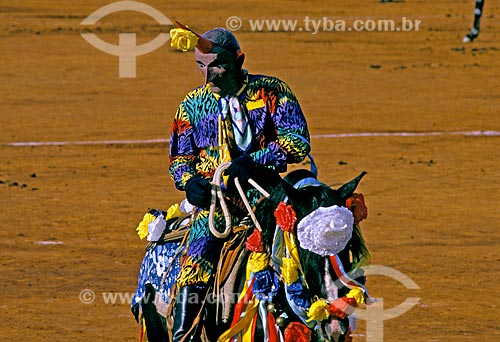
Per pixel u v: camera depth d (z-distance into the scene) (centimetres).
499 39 11688
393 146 6350
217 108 1911
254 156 1853
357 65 9862
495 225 4494
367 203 4888
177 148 1973
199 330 1883
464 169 5703
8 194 5112
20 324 3120
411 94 8338
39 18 13562
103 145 6425
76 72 9438
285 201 1747
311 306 1688
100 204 4916
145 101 8069
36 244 4175
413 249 4072
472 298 3409
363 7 15138
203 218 1891
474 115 7438
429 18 13800
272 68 9656
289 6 15288
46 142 6531
